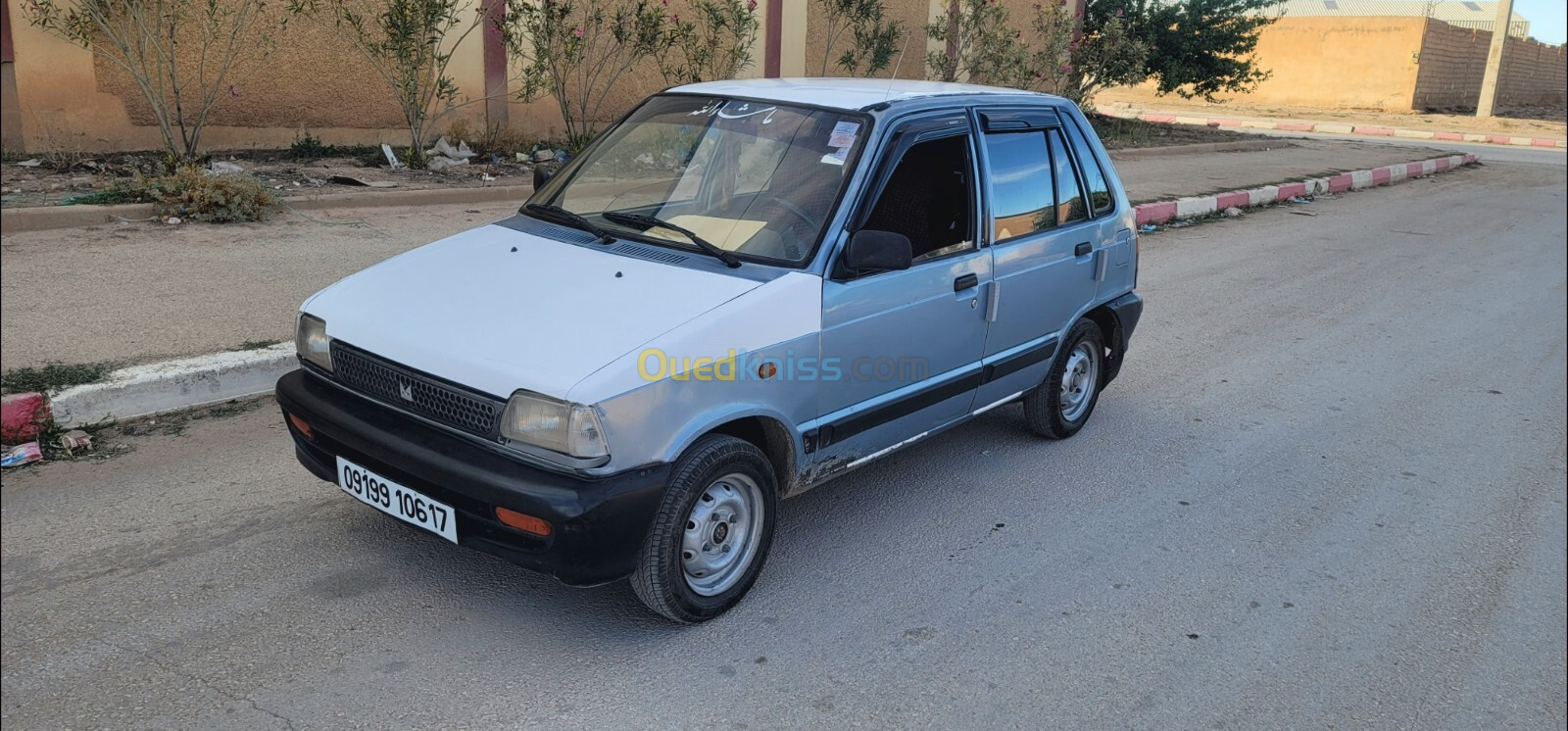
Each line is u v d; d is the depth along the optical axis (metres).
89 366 5.02
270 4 10.44
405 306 3.59
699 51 13.10
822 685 3.31
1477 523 4.84
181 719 2.93
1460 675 3.61
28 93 9.31
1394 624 3.92
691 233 3.86
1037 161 4.90
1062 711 3.26
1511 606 4.10
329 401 3.58
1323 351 7.65
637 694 3.20
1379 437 5.93
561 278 3.64
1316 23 36.69
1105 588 4.06
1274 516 4.81
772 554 4.18
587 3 12.73
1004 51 17.75
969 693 3.32
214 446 4.74
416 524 3.40
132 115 9.90
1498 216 14.89
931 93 4.47
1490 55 33.53
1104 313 5.61
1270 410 6.32
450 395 3.26
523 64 12.41
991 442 5.57
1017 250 4.66
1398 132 28.38
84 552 3.77
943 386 4.38
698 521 3.47
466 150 11.85
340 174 10.12
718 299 3.46
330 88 11.17
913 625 3.71
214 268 6.92
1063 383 5.48
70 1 9.25
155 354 5.27
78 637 3.27
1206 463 5.41
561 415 3.04
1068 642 3.66
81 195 8.12
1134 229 5.71
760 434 3.83
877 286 3.90
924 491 4.88
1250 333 8.06
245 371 5.28
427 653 3.34
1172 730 3.21
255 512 4.16
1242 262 10.81
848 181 3.90
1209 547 4.47
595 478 3.09
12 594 3.47
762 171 4.04
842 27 16.16
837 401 3.87
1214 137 22.98
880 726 3.12
